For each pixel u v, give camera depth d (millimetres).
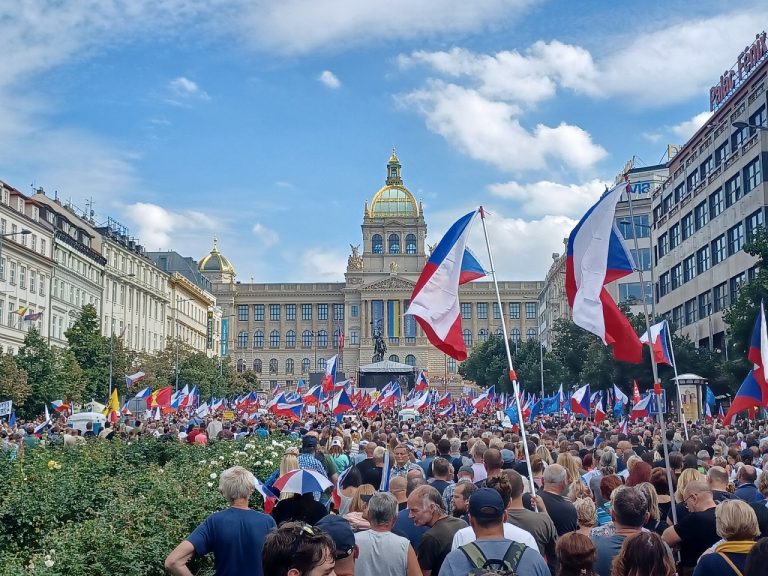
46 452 26656
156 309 146375
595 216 16297
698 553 11336
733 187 76125
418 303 16922
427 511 11219
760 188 69125
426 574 11102
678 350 72375
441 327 16797
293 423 52406
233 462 25953
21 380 70500
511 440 26609
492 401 76375
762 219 68875
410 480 13109
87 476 23203
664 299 100500
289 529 7059
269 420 47625
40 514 18953
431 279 17000
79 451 28516
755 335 25469
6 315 90812
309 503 12328
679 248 93688
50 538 14312
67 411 74688
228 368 149125
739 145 74438
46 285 101062
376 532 10156
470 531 10430
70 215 116438
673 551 12469
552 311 170125
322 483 12516
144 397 61781
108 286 123562
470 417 65688
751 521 9172
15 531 18609
